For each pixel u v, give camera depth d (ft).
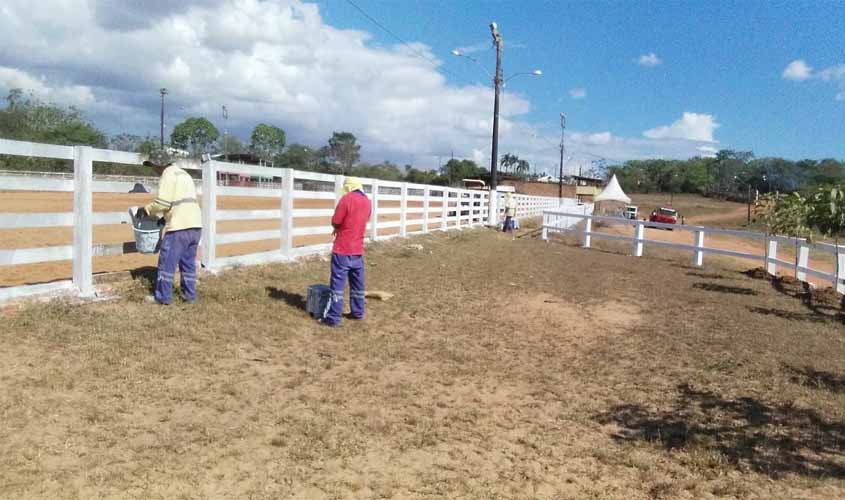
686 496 14.24
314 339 24.35
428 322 29.35
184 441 14.39
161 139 238.07
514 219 94.73
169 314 23.71
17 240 41.88
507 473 14.83
